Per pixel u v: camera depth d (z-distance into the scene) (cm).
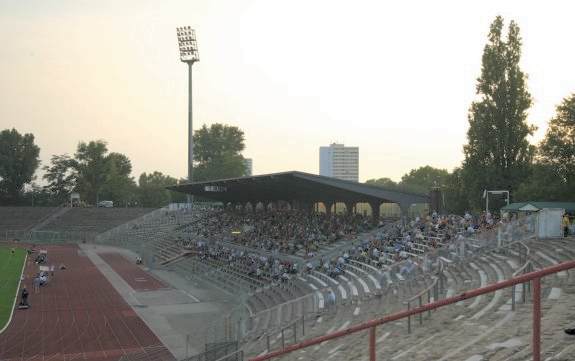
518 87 5288
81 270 6912
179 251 7600
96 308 4506
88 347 3278
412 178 16288
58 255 8650
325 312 2858
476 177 5447
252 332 3036
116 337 3525
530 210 3838
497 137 5328
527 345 977
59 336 3550
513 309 1414
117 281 6022
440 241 3803
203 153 15725
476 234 3197
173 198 16950
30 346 3294
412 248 3816
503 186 5362
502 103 5312
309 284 4081
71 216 12425
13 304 4638
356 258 4222
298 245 5481
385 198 5162
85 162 16338
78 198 15062
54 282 5909
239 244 6631
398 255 3709
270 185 6506
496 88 5369
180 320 4031
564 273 1736
